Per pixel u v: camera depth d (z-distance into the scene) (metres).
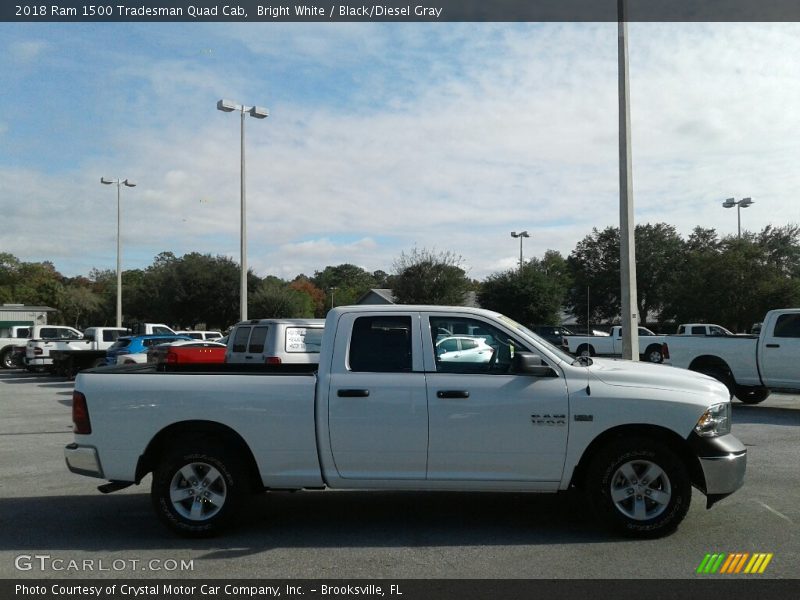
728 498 7.11
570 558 5.41
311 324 14.09
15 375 28.88
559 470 5.89
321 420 5.96
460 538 5.95
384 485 6.01
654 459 5.80
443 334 6.22
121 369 6.64
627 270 16.78
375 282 115.94
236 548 5.78
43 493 7.83
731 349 14.42
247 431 6.01
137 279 86.75
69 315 68.06
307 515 6.73
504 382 5.95
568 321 66.25
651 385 5.93
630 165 17.02
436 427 5.90
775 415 13.42
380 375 6.03
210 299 46.91
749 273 41.22
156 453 6.26
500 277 45.97
